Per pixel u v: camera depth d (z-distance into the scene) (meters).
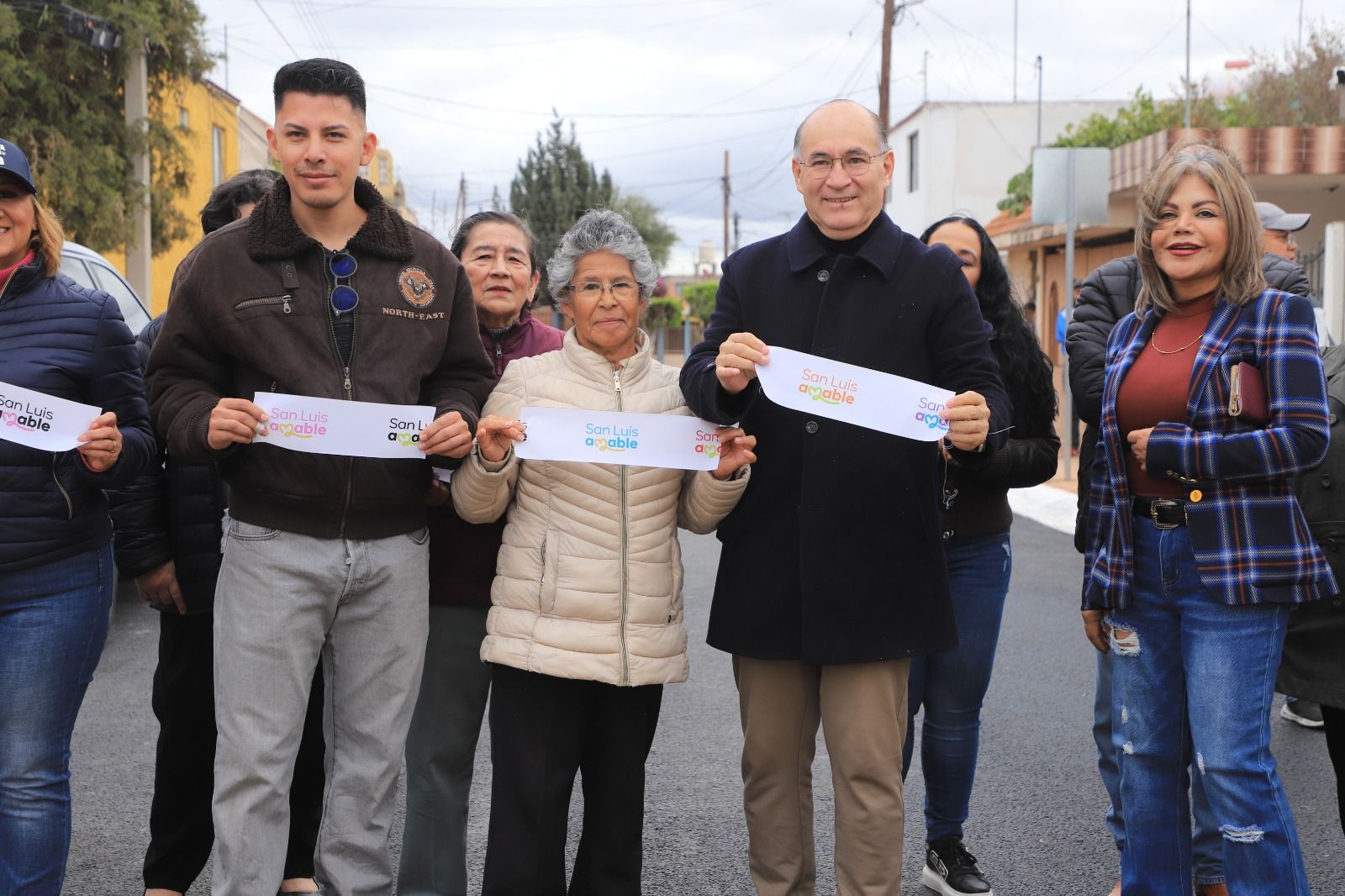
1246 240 3.15
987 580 4.00
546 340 4.08
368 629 3.29
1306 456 3.01
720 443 3.28
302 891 3.85
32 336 3.22
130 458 3.27
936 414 3.15
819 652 3.24
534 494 3.37
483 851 4.36
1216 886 3.82
